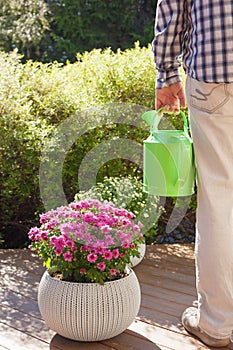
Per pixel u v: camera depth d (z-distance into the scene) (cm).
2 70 418
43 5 901
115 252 249
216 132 224
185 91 231
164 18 225
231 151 226
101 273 250
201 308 248
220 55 213
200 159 232
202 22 215
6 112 401
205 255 239
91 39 973
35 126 406
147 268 363
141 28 1002
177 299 309
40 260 380
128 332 266
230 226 236
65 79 438
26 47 927
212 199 233
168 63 234
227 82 214
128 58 438
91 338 251
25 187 415
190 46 223
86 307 245
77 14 970
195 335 261
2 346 252
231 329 246
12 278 342
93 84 439
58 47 954
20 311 290
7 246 458
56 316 248
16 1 887
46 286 254
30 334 264
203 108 223
